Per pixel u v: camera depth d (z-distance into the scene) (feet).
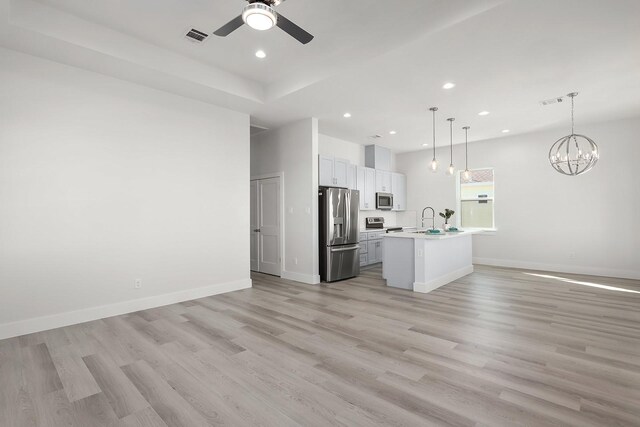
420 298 13.78
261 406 6.12
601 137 18.28
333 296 14.24
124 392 6.60
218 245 14.89
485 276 18.37
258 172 20.33
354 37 10.71
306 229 17.40
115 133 11.81
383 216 25.91
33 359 8.09
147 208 12.60
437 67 11.19
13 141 9.75
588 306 12.42
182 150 13.70
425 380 7.00
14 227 9.74
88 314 11.02
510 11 8.09
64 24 9.27
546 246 20.18
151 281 12.64
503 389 6.62
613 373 7.23
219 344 8.98
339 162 20.26
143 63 10.85
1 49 9.60
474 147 23.09
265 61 12.41
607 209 18.20
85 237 11.07
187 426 5.56
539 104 15.01
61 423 5.65
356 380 7.03
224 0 8.79
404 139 22.30
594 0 7.66
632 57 10.48
